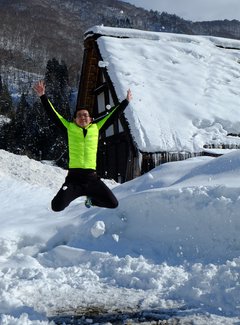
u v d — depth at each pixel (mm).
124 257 7254
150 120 18453
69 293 5871
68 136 6152
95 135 6215
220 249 6777
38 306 5387
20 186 12742
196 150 18109
